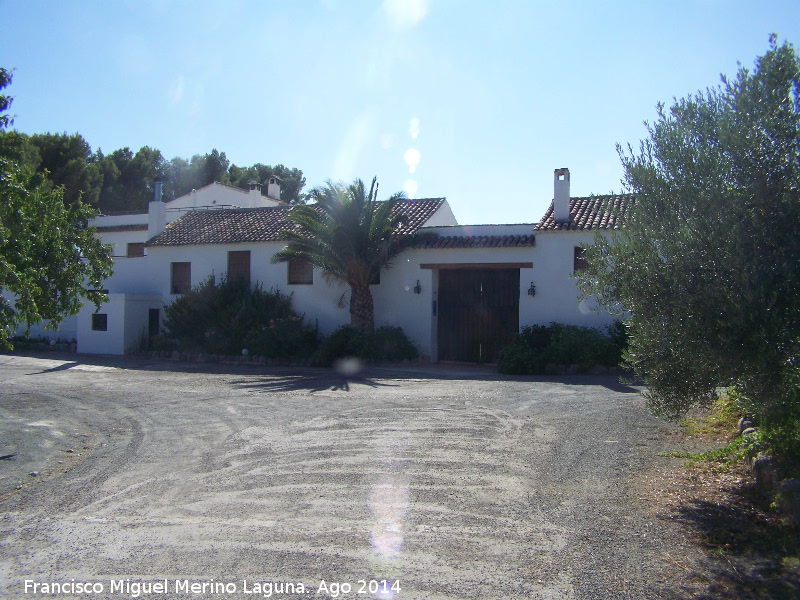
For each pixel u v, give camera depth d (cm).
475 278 2278
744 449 728
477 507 633
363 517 611
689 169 546
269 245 2517
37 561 528
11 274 823
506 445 894
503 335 2230
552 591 453
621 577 472
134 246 3105
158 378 1820
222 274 2594
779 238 494
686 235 539
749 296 486
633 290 571
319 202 2189
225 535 573
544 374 1841
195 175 5688
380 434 980
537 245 2086
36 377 1862
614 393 1388
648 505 625
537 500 651
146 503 677
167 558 525
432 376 1806
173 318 2472
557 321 2042
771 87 527
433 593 454
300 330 2266
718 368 526
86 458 902
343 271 2194
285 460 838
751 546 517
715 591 446
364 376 1812
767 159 508
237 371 2006
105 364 2223
